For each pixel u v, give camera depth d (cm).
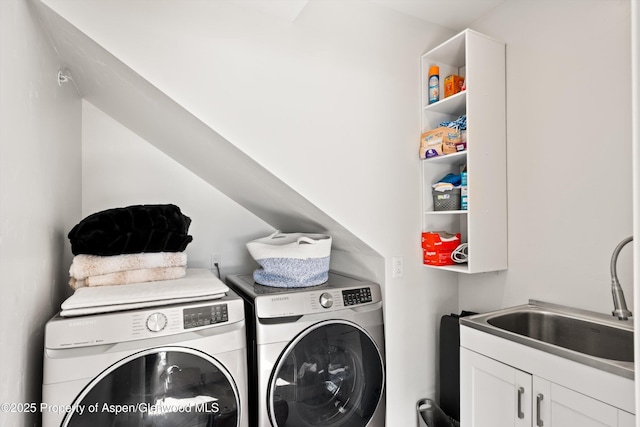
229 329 137
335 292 171
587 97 157
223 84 149
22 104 108
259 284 187
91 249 142
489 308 200
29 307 115
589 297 156
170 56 139
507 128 191
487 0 189
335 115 175
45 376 109
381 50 190
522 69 184
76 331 114
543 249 174
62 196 159
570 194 163
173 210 161
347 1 180
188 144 181
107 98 178
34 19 118
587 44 157
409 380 196
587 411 113
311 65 169
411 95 199
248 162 162
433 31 208
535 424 128
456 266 187
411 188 198
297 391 153
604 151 151
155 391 122
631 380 103
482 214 182
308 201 169
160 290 135
